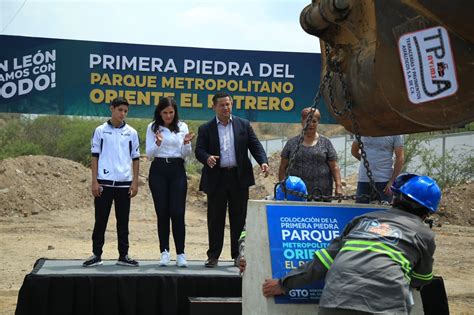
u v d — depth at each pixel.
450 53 3.58
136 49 15.73
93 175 7.52
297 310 4.63
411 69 3.69
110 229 16.67
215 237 7.62
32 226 16.94
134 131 7.75
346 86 4.27
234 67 15.95
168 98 7.63
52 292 6.43
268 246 4.77
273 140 33.72
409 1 3.53
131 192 7.62
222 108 7.74
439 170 23.75
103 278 6.54
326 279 4.23
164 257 7.56
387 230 4.20
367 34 4.08
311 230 4.84
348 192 22.84
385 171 8.17
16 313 6.39
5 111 15.51
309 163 7.82
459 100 3.62
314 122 7.80
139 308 6.59
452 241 15.59
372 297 4.00
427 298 6.63
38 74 15.59
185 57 15.83
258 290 4.75
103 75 15.71
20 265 11.59
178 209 7.56
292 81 16.08
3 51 15.47
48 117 34.16
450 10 3.41
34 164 21.27
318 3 4.30
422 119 3.72
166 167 7.61
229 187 7.72
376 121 4.15
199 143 7.76
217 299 6.30
